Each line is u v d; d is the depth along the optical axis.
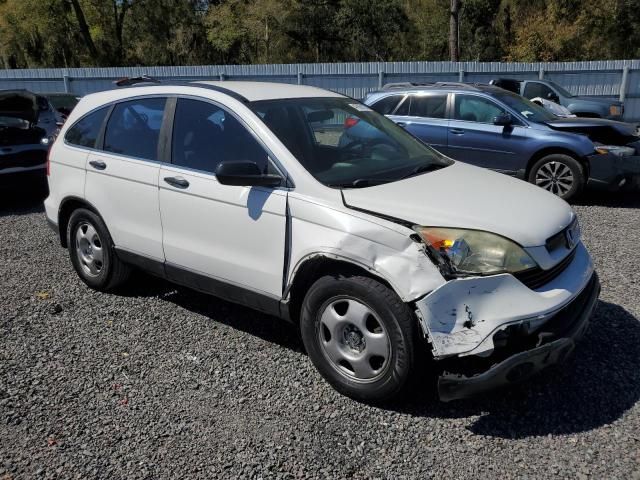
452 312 3.01
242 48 42.75
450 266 3.06
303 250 3.45
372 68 20.88
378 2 39.88
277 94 4.30
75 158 4.97
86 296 5.07
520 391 3.53
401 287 3.07
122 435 3.19
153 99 4.50
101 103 4.94
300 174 3.60
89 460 3.00
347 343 3.44
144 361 3.96
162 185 4.24
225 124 4.02
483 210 3.34
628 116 20.38
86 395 3.57
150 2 40.53
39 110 9.67
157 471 2.92
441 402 3.44
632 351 3.95
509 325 3.01
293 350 4.10
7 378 3.76
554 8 34.59
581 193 8.47
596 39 34.81
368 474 2.89
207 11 42.75
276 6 39.84
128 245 4.63
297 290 3.64
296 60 42.34
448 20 38.69
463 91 9.12
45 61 40.88
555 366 3.78
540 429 3.19
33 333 4.39
